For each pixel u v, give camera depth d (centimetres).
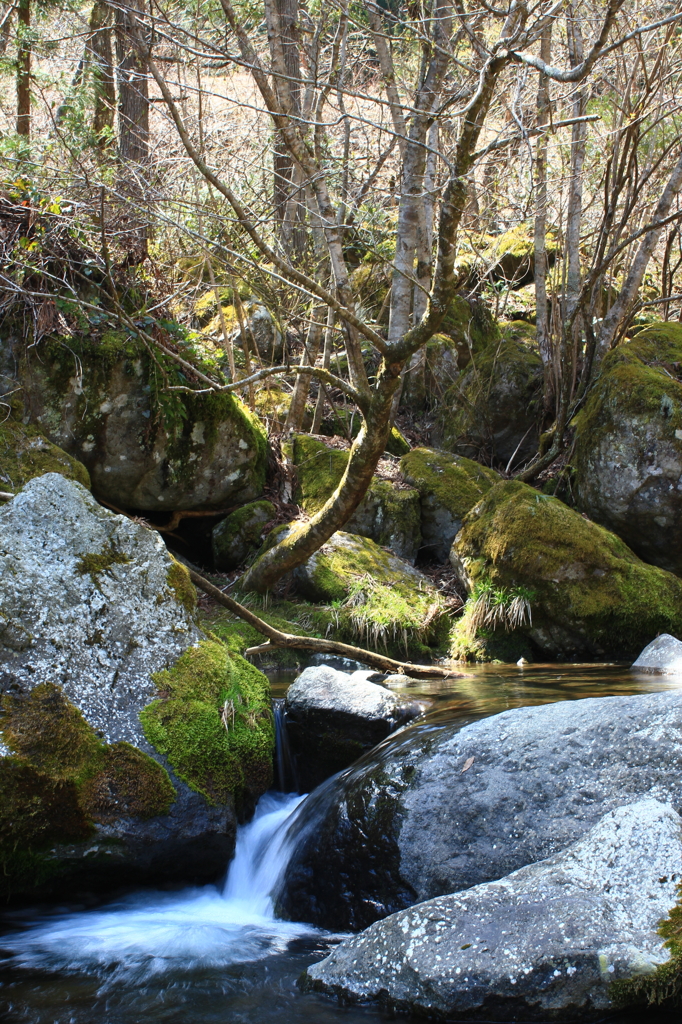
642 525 741
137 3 594
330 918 345
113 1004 275
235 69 742
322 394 921
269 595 720
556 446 848
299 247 928
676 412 733
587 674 566
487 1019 250
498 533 702
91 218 685
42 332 643
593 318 889
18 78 966
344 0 590
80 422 675
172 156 751
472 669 626
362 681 453
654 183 921
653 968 245
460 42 708
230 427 762
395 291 828
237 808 388
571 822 312
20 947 322
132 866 349
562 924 261
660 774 313
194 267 804
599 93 829
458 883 315
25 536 372
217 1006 272
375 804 352
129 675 368
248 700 405
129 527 395
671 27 708
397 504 816
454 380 995
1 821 321
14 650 347
